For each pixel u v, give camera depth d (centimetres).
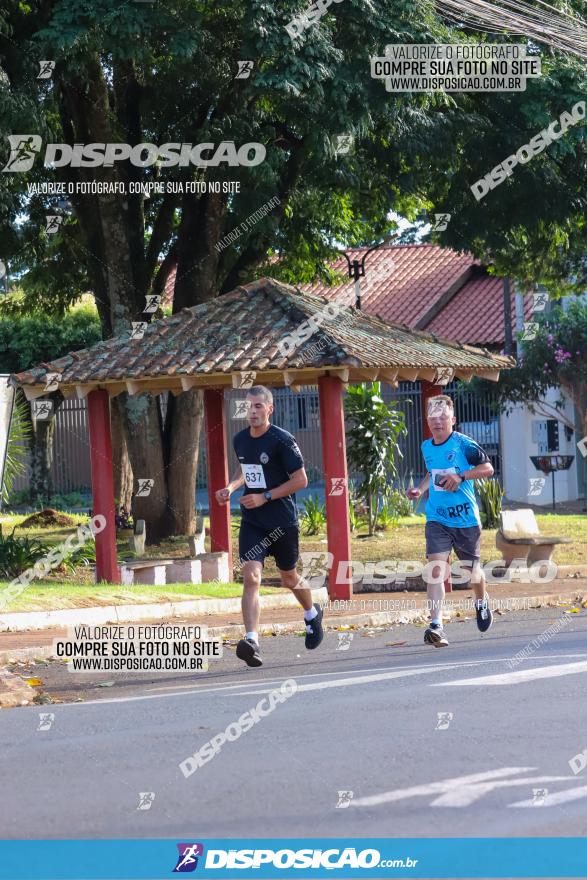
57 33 1936
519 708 922
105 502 1998
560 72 2267
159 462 2573
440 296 4469
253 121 2242
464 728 850
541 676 1071
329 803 668
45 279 3095
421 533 2708
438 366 1977
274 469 1194
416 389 3800
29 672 1291
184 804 671
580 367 3391
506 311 3691
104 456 1994
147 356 1973
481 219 2477
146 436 2555
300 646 1443
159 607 1727
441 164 2347
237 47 2216
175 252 2780
